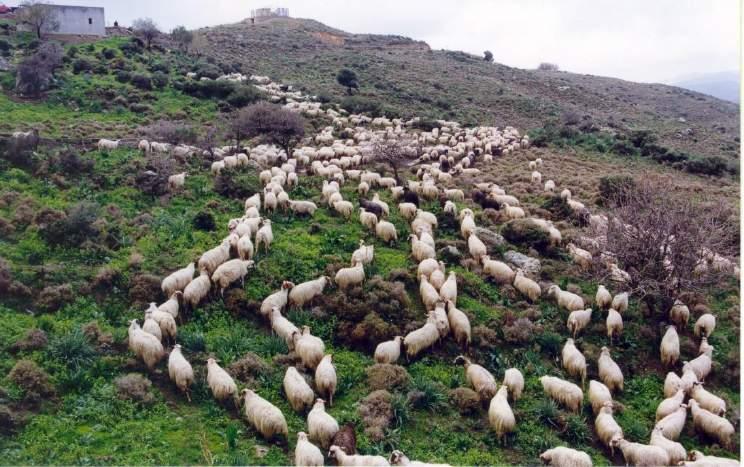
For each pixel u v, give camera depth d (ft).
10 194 75.51
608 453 47.32
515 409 50.96
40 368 47.98
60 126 113.19
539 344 59.67
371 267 67.77
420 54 353.31
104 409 45.50
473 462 44.62
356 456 40.34
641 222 68.23
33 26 181.68
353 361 54.60
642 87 351.67
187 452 42.34
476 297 66.18
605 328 62.80
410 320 60.23
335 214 83.71
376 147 105.09
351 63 272.51
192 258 67.00
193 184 90.74
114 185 85.61
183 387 48.21
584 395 53.72
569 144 157.07
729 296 70.85
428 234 74.49
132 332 51.93
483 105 223.92
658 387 56.54
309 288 61.31
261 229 70.38
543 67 417.08
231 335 55.88
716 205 85.81
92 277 61.67
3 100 124.47
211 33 304.30
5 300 56.80
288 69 246.68
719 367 59.57
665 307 65.51
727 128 233.96
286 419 46.65
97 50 176.45
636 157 150.00
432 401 50.31
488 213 85.97
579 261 73.46
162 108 141.38
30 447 41.29
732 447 48.70
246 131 113.60
